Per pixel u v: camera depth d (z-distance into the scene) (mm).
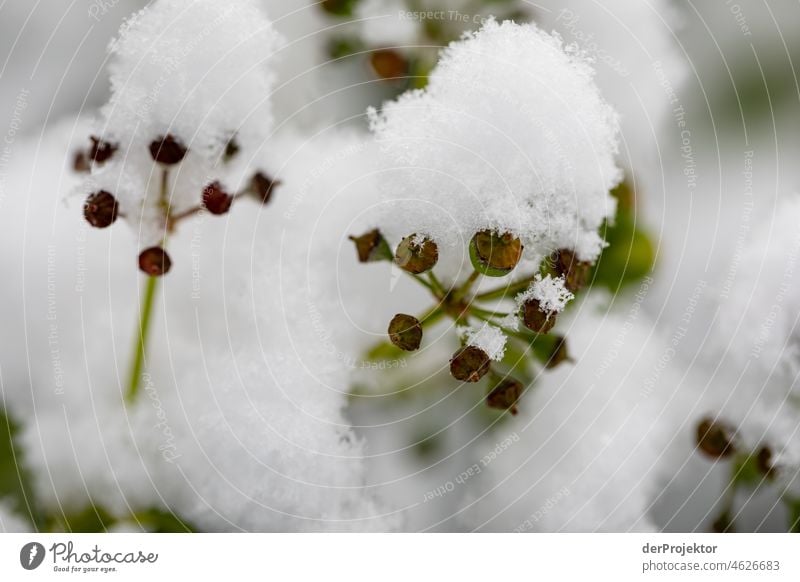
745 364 355
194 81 344
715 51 361
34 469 349
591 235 341
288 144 349
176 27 346
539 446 352
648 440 353
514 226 335
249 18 348
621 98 358
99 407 349
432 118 341
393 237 340
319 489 349
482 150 338
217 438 347
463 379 340
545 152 339
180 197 344
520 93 341
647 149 357
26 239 352
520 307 338
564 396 352
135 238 351
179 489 348
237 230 348
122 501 349
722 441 354
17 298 351
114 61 355
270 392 347
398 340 337
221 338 349
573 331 352
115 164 343
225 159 344
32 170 354
